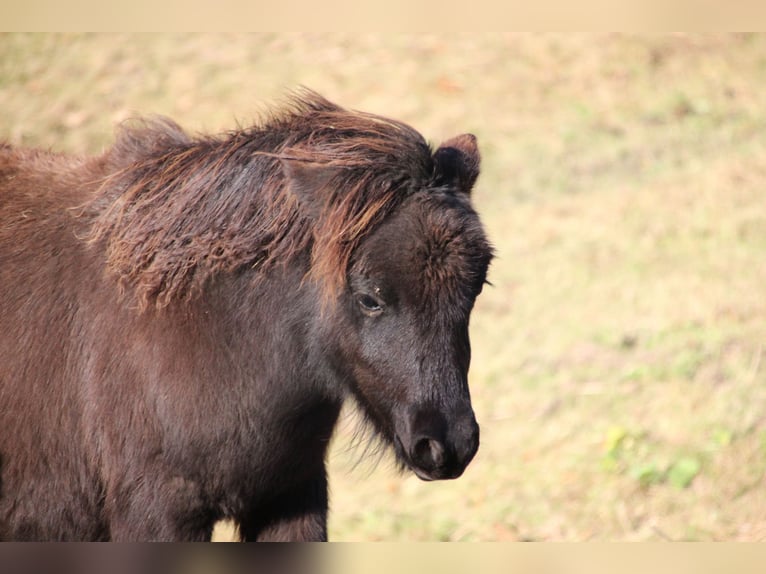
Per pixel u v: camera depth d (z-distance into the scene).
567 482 25.45
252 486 17.48
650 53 49.28
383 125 16.47
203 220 16.61
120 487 17.27
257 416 17.02
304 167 15.59
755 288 32.38
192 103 45.03
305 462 17.88
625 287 33.59
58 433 17.81
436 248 15.10
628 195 39.47
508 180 41.81
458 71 47.75
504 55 48.94
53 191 18.58
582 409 28.14
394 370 15.52
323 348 16.81
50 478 18.03
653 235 36.31
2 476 18.11
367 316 15.72
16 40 48.62
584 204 39.44
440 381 15.29
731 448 25.44
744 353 29.09
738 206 37.44
